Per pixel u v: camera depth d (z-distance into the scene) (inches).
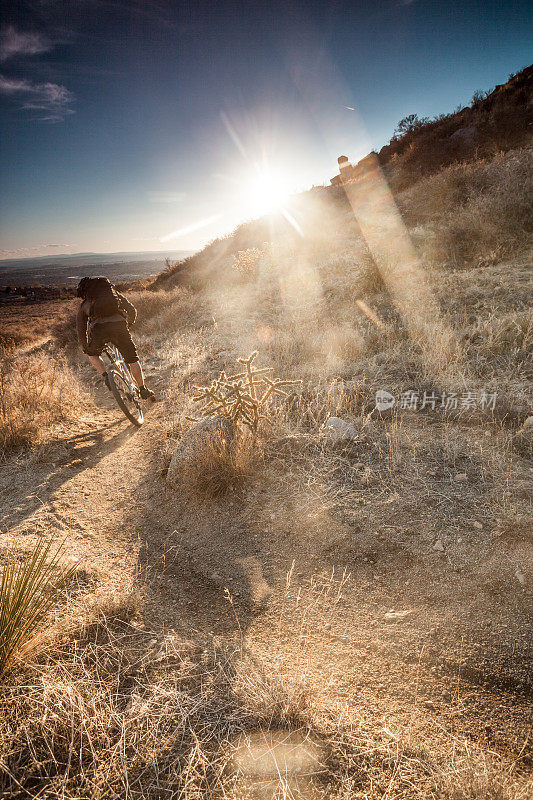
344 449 152.6
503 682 76.6
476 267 306.7
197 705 74.2
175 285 714.2
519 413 155.6
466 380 184.1
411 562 104.5
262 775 62.9
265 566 111.6
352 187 746.2
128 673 80.9
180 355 316.5
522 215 344.5
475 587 95.3
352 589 100.7
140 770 63.9
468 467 134.1
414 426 163.3
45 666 79.8
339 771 63.4
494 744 67.1
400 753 65.7
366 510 123.5
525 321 213.5
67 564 111.1
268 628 93.2
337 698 76.5
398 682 78.8
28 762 64.6
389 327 251.4
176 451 159.3
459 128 669.3
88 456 185.5
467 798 58.7
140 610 98.0
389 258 336.2
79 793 60.4
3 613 78.7
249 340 304.7
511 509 113.1
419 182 581.3
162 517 137.0
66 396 246.4
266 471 147.9
